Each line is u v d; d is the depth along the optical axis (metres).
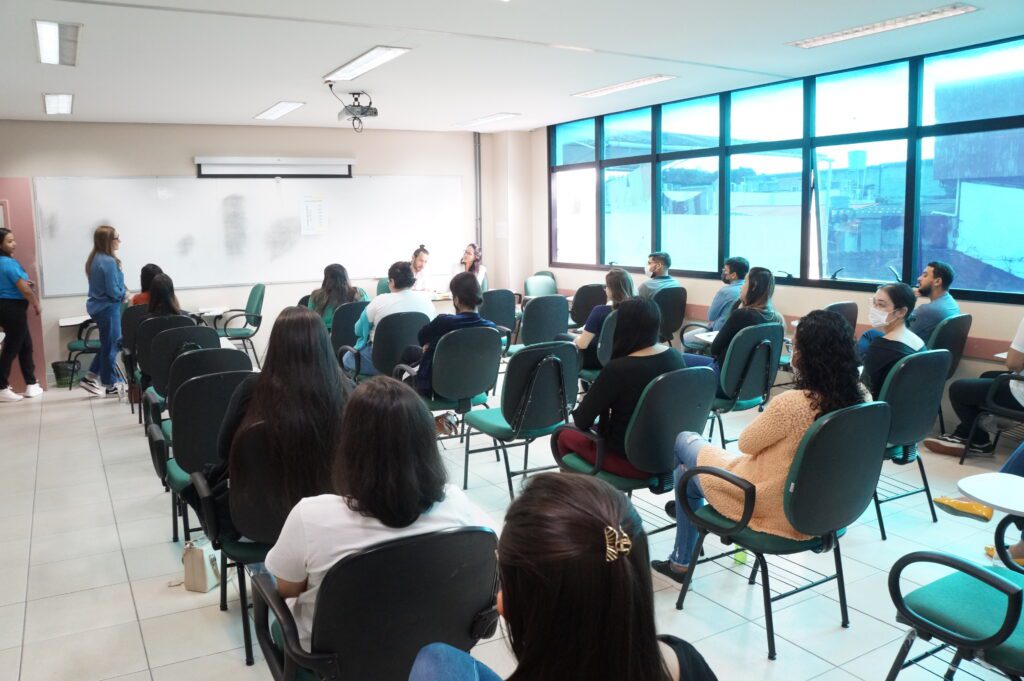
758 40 4.91
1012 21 4.48
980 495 1.96
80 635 2.82
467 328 4.05
